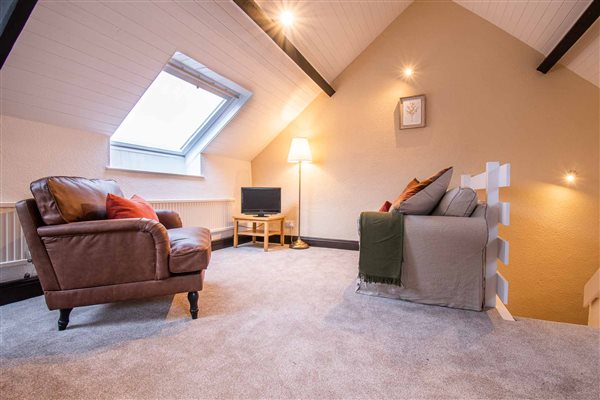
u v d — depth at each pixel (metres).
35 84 1.91
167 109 3.09
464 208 1.88
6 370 1.18
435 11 3.35
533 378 1.13
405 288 1.96
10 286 1.94
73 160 2.32
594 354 1.29
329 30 3.02
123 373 1.16
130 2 1.84
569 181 2.83
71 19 1.73
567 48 2.43
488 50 3.12
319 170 3.96
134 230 1.57
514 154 3.02
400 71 3.51
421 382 1.11
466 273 1.82
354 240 3.77
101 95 2.25
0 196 1.91
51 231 1.48
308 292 2.13
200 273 1.68
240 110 3.38
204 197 3.62
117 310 1.79
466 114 3.21
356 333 1.50
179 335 1.48
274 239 4.29
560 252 2.86
